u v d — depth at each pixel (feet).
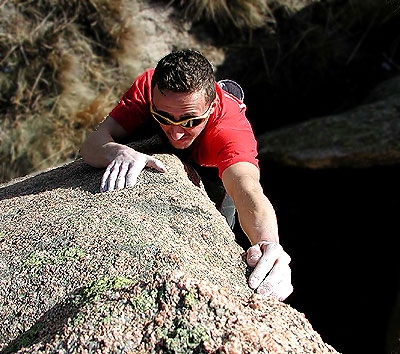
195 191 6.49
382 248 17.97
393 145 15.31
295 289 17.90
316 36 18.19
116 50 17.03
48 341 4.08
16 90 16.31
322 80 18.26
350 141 15.84
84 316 4.15
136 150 7.32
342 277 18.15
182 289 4.19
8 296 4.66
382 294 17.72
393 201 17.70
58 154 16.12
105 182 6.44
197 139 7.14
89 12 16.92
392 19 18.52
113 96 16.75
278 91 18.02
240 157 6.81
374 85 18.28
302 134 16.63
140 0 17.61
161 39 17.48
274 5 18.02
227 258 5.36
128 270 4.62
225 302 4.18
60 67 16.49
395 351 15.48
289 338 4.24
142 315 4.12
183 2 17.85
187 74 6.33
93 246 4.96
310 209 18.04
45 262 4.88
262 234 5.83
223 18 17.74
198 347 3.94
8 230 5.62
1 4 16.48
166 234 5.30
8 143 16.12
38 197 6.60
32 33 16.47
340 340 17.62
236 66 17.67
